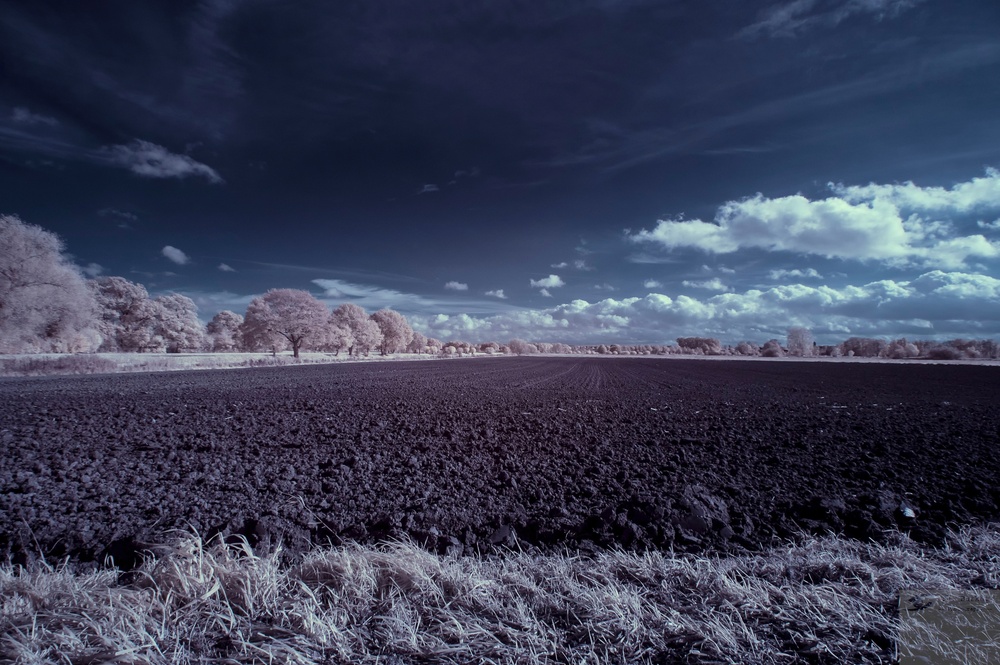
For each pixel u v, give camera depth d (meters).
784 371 46.03
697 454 8.81
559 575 3.63
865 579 3.60
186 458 8.13
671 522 4.95
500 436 10.59
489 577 3.64
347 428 11.34
